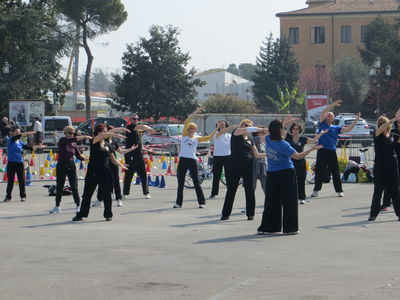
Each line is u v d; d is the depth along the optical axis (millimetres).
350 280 8320
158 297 7598
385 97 73938
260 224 13461
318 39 99062
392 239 11461
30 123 47312
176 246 11000
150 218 14773
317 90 87438
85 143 46219
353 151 27469
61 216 15234
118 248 10844
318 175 18594
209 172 22547
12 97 59312
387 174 13758
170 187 22328
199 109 16828
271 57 90750
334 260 9625
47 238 11969
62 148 15656
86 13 67500
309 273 8773
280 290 7844
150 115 63719
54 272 9023
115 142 17016
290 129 17062
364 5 99312
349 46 98062
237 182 14297
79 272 9008
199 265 9414
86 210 14445
